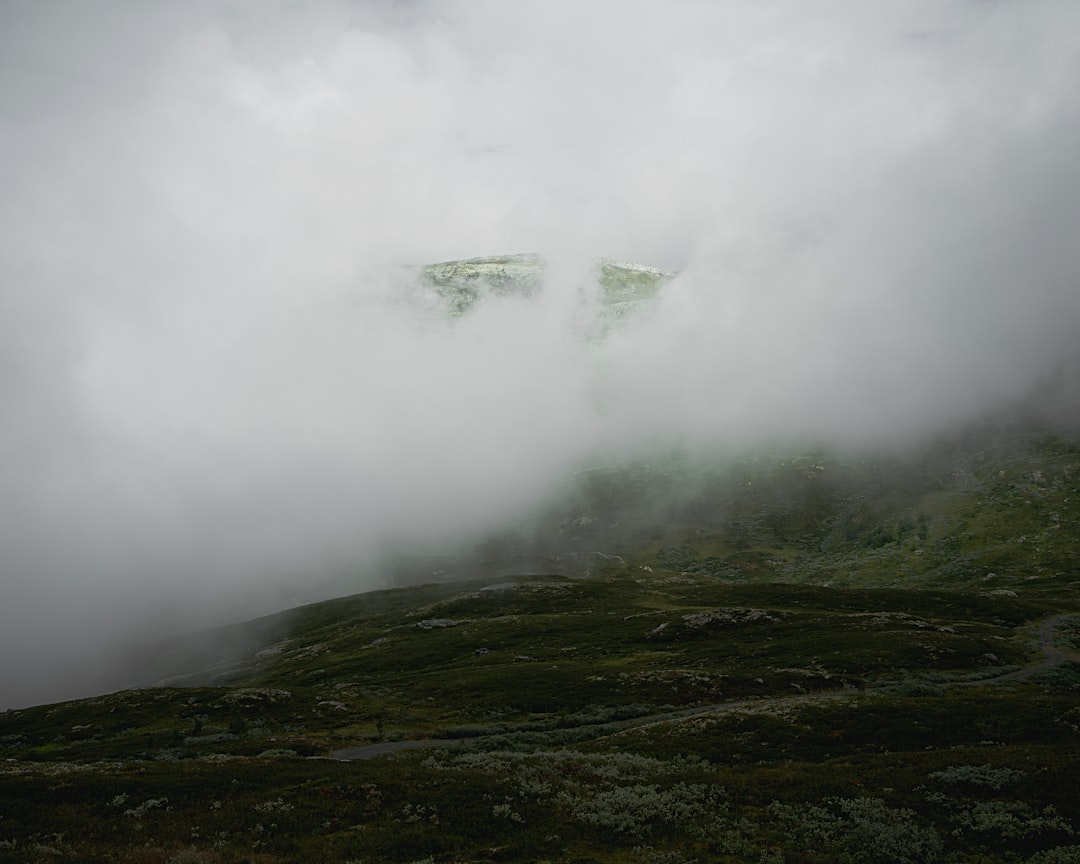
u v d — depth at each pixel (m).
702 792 40.62
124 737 86.62
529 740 68.44
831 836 34.25
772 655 104.56
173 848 32.12
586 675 100.25
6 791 38.75
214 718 92.19
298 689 109.56
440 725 80.81
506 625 165.38
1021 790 38.00
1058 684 82.00
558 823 36.16
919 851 31.88
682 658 110.12
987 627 126.56
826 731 57.38
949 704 64.12
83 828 34.16
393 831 34.88
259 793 41.16
